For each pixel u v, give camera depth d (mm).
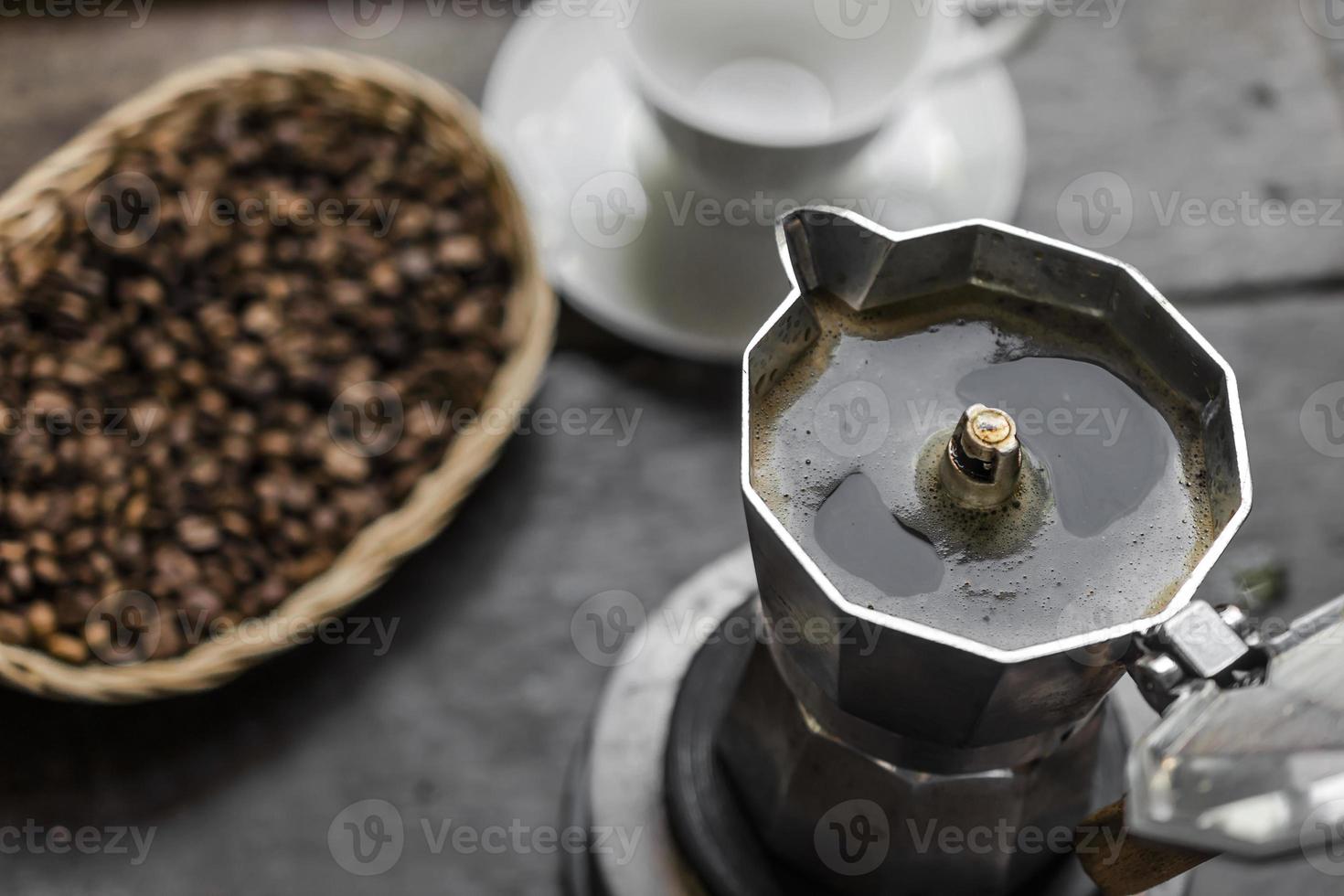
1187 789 598
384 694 929
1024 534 614
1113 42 1033
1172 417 625
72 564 911
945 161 979
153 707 923
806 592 607
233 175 977
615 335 986
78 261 946
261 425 943
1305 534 939
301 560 921
